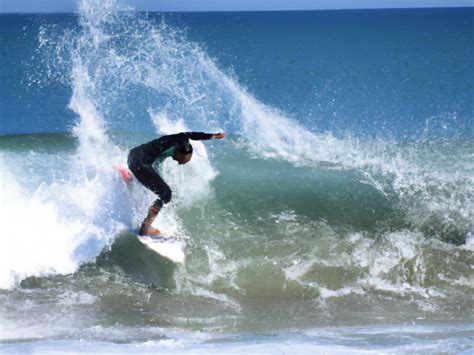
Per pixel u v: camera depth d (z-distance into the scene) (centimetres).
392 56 11012
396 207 2734
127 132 3838
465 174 3136
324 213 2683
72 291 2145
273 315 2030
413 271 2336
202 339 1739
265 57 10931
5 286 2150
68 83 7438
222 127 4397
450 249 2422
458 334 1784
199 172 3059
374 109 5912
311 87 7412
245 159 3338
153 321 1942
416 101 6334
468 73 8469
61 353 1522
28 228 2375
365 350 1550
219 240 2459
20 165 3086
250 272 2291
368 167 3241
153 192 2388
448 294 2234
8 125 5216
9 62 9400
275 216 2655
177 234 2484
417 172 3164
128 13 5984
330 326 1923
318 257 2362
